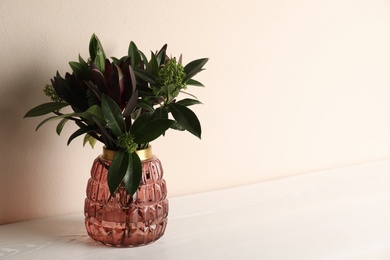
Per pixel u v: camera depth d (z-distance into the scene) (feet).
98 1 4.54
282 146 5.65
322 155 5.91
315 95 5.70
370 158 6.21
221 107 5.25
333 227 4.59
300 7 5.41
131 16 4.69
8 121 4.42
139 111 4.09
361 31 5.79
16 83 4.38
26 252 4.03
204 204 5.00
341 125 5.93
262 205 5.01
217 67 5.15
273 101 5.49
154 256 4.01
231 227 4.54
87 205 4.09
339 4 5.60
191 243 4.24
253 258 4.03
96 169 4.04
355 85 5.90
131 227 4.00
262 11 5.24
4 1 4.21
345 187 5.47
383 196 5.25
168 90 3.84
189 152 5.21
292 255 4.09
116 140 3.84
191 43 4.99
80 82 3.91
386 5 5.85
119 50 4.71
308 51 5.56
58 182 4.71
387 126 6.22
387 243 4.34
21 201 4.60
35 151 4.56
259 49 5.31
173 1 4.83
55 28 4.42
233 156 5.42
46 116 4.53
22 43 4.33
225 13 5.08
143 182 3.97
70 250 4.08
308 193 5.31
